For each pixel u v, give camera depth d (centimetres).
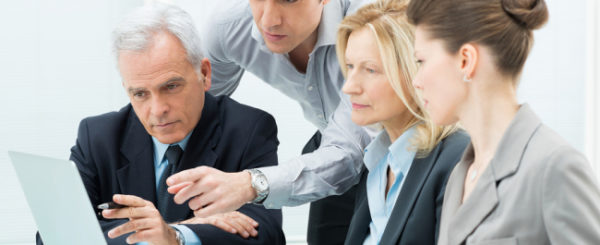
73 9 361
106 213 140
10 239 365
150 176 176
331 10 190
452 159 135
